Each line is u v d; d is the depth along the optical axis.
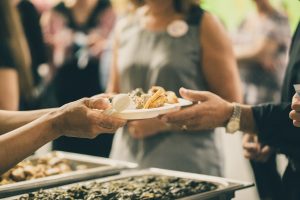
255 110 1.96
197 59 2.51
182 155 2.46
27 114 1.97
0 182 2.05
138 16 2.70
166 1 2.55
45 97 3.74
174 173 2.09
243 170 3.50
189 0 2.54
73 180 2.03
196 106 1.88
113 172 2.17
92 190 1.85
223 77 2.47
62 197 1.75
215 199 1.76
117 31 2.76
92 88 3.79
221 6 4.13
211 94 1.93
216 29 2.49
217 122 1.93
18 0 3.50
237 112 1.93
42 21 3.95
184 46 2.50
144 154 2.53
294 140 1.91
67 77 3.79
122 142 2.66
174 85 2.49
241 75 3.80
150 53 2.56
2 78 2.58
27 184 1.91
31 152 1.53
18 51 2.63
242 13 4.04
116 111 1.61
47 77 3.80
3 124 1.95
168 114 1.83
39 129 1.54
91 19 3.89
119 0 3.66
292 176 1.95
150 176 2.08
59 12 3.94
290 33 3.79
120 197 1.75
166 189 1.86
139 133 2.50
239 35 3.93
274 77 3.76
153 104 1.78
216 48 2.47
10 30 2.61
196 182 1.94
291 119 1.89
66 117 1.56
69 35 3.87
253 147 2.12
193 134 2.49
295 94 1.73
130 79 2.61
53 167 2.29
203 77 2.54
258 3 3.82
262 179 2.31
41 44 3.64
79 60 3.80
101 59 3.83
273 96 3.76
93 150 3.60
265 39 3.75
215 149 2.55
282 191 2.00
